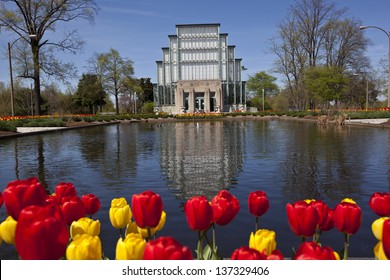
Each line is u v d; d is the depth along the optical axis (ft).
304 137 53.98
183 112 206.80
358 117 94.63
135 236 4.57
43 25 98.32
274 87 255.09
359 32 138.82
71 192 7.06
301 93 156.46
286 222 13.89
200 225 5.26
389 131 62.64
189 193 19.16
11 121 81.51
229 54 215.92
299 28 146.72
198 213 5.20
